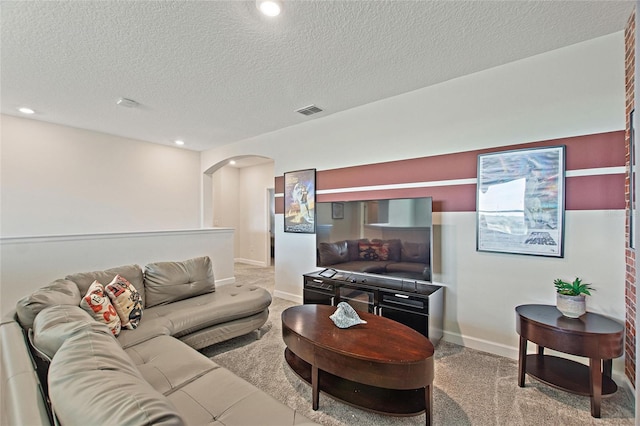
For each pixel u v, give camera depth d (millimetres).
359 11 1819
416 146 3037
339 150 3680
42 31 1982
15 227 3746
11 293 3135
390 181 3229
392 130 3207
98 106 3393
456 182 2785
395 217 2924
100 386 742
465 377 2203
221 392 1395
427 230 2715
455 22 1941
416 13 1846
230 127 4250
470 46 2232
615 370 2072
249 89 2969
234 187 7945
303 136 4082
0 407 837
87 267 3654
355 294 3039
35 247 3285
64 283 2072
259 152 4672
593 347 1750
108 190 4547
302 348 1928
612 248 2102
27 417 762
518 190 2455
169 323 2264
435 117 2906
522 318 2041
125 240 4008
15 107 3416
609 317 2105
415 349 1748
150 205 5047
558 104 2295
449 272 2820
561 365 2143
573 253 2236
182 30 1992
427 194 2963
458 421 1743
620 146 2070
